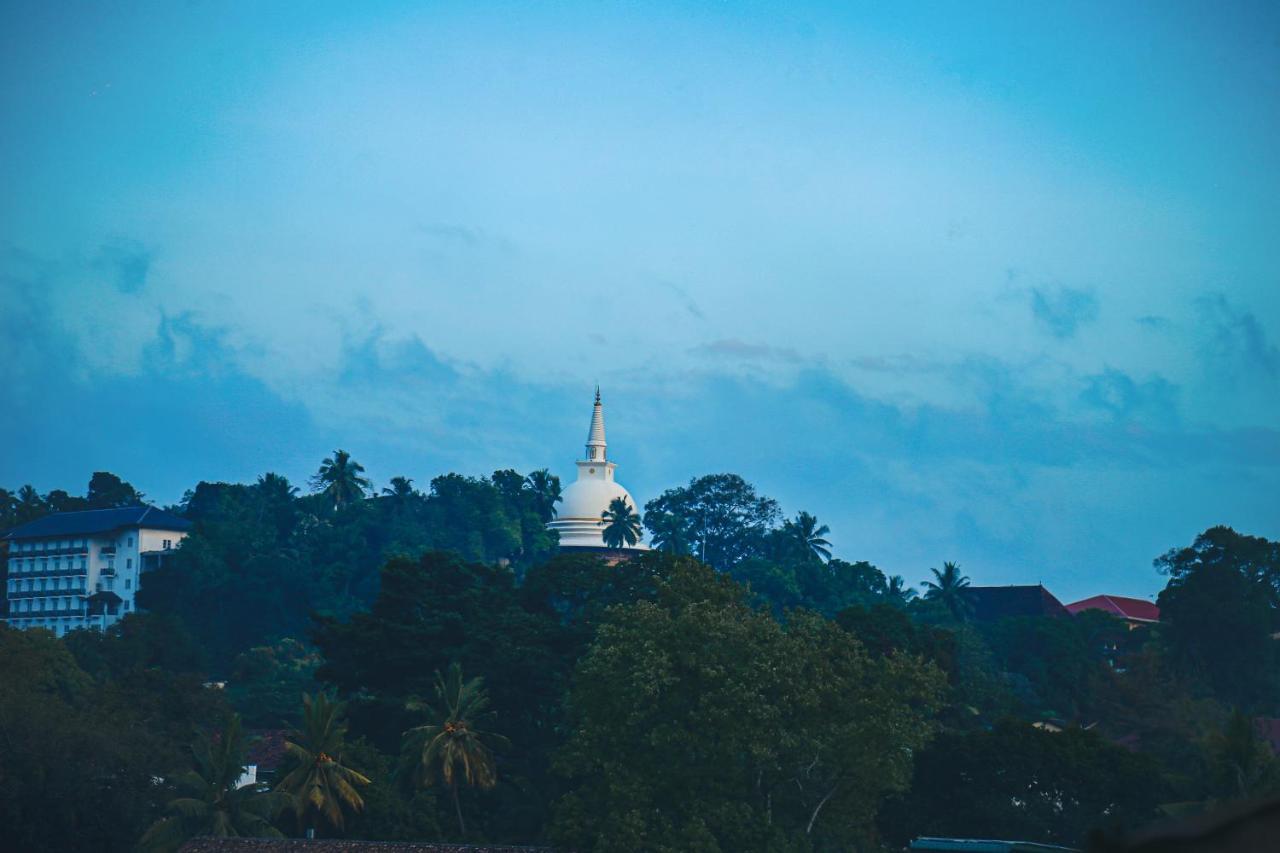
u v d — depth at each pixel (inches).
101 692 4286.4
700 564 3567.9
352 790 3572.8
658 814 2960.1
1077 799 3255.4
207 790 3452.3
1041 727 3476.9
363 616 4409.5
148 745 3649.1
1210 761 3223.4
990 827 3203.7
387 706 4156.0
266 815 3469.5
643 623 3218.5
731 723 2938.0
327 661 4591.5
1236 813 306.5
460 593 4510.3
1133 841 311.4
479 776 3814.0
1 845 3339.1
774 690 3043.8
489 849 3112.7
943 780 3373.5
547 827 3166.8
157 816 3513.8
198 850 3019.2
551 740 4136.3
